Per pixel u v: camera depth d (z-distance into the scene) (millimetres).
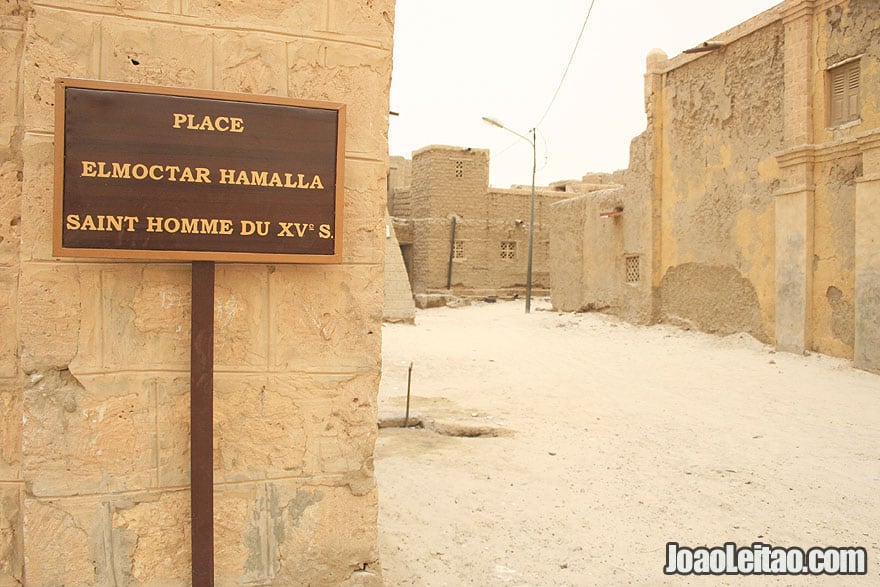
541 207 28891
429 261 27062
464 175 27609
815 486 5027
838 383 9000
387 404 7992
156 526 2766
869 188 9672
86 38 2639
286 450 2895
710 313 13633
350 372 2957
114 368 2705
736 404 8062
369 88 2936
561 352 12836
